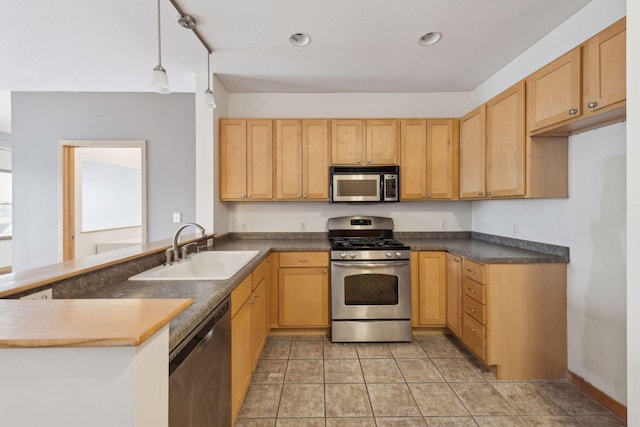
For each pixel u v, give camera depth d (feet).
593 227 6.08
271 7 6.09
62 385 1.82
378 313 8.72
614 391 5.70
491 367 7.11
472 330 7.38
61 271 3.79
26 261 10.80
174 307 2.30
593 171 6.05
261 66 8.67
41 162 10.75
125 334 1.80
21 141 10.70
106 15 6.23
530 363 6.77
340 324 8.70
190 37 7.11
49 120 10.73
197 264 6.92
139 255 5.16
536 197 6.68
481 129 8.44
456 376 6.96
